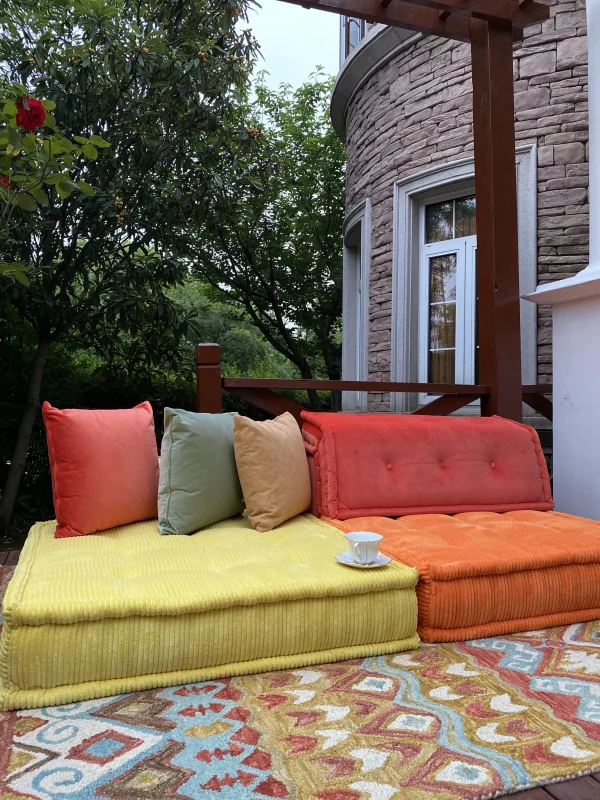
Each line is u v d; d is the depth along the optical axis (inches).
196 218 194.2
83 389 219.5
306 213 368.8
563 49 160.6
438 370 189.0
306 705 53.4
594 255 120.4
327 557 72.2
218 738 47.8
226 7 178.4
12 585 58.3
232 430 95.4
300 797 40.5
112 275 195.9
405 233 191.5
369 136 210.1
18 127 90.0
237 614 59.6
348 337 245.8
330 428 99.7
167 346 211.9
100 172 181.5
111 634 55.1
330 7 118.1
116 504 84.9
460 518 96.8
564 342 123.5
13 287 164.7
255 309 403.5
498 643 68.7
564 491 123.3
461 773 43.3
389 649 65.2
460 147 174.9
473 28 131.5
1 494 199.3
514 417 127.3
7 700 51.9
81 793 40.8
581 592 75.4
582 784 43.2
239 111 256.5
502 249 127.2
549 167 161.9
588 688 57.4
